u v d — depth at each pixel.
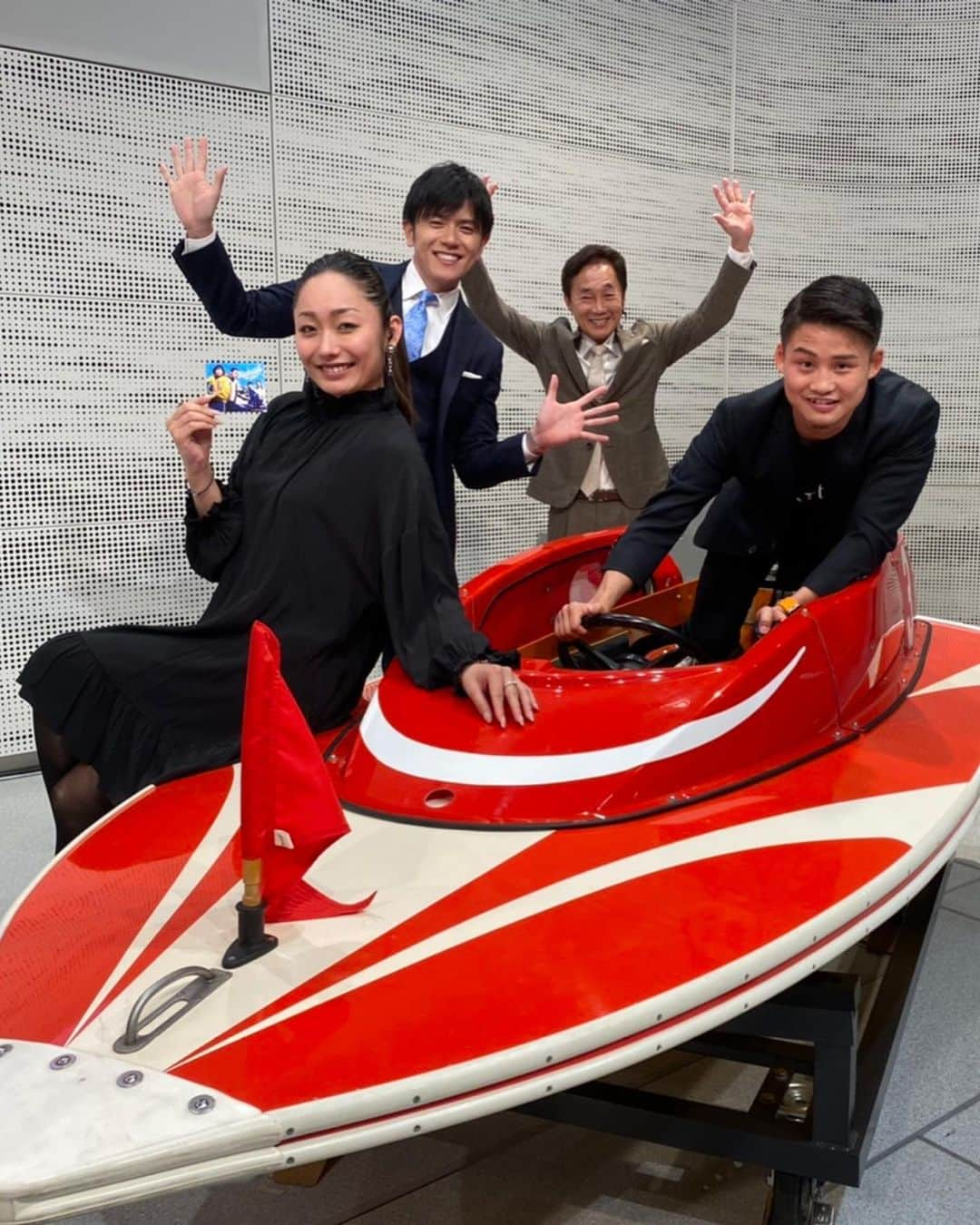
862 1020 2.08
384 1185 1.75
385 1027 1.21
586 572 2.89
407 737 1.87
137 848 1.68
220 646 2.03
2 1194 1.01
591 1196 1.72
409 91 4.29
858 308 2.08
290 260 4.12
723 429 2.41
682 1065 2.08
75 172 3.62
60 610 3.80
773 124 5.25
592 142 4.84
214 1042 1.20
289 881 1.42
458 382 2.91
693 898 1.45
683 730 1.79
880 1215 1.67
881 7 5.09
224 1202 1.71
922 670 2.51
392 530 1.95
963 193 5.15
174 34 3.71
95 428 3.78
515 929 1.39
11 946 1.45
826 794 1.79
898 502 2.23
